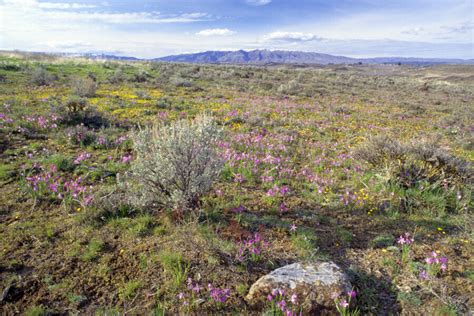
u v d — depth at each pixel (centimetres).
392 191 585
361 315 308
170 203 469
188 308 306
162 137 473
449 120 1574
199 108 1462
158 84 2350
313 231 452
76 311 302
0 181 555
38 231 417
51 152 723
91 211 462
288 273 337
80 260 370
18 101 1229
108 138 845
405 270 373
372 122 1442
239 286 338
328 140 1043
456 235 455
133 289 329
